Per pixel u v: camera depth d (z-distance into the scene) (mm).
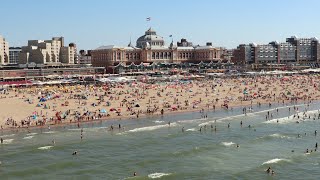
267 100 176625
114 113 137625
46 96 168375
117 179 72875
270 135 105938
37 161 83812
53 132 109812
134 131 111562
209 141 100750
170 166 80688
